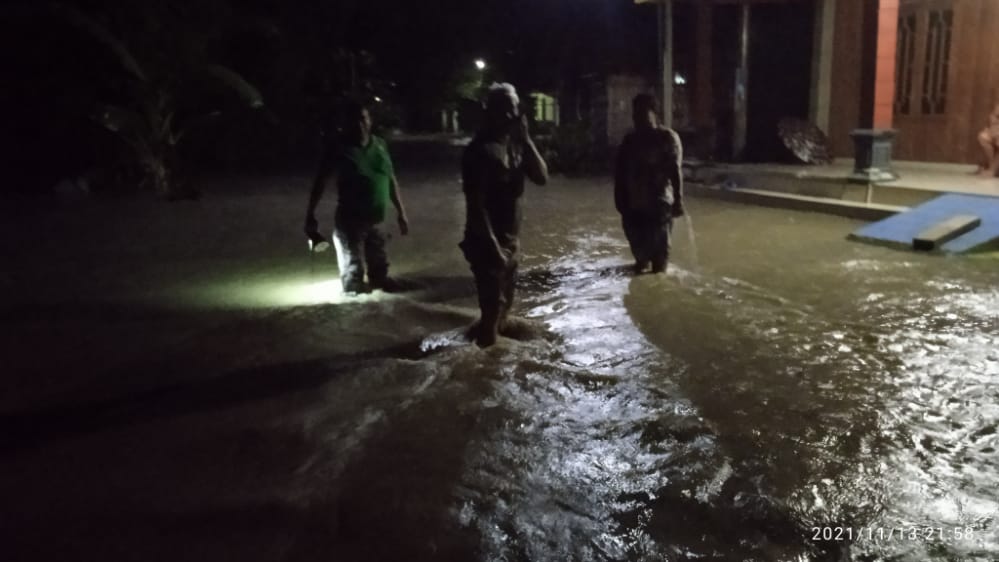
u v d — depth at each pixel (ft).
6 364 19.99
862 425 15.05
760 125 60.13
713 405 16.19
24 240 38.24
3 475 14.08
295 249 35.04
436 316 23.09
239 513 12.49
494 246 19.38
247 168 77.66
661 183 26.68
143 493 13.26
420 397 16.90
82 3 56.95
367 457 14.26
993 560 10.84
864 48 53.21
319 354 20.06
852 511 12.09
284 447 14.79
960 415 15.42
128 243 37.11
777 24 58.65
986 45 44.47
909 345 19.58
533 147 19.94
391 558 11.25
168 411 16.72
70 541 11.88
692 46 62.34
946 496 12.46
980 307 22.86
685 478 13.21
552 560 11.12
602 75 69.10
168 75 55.57
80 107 56.03
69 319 24.04
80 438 15.53
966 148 46.29
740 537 11.53
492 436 14.98
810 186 44.21
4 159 62.34
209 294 26.86
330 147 25.26
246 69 78.69
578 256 31.81
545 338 20.83
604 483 13.16
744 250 31.96
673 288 25.52
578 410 16.10
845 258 30.04
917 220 33.17
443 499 12.74
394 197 26.40
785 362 18.57
